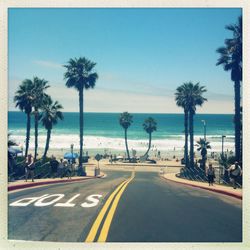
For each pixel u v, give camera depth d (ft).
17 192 51.98
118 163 257.75
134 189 63.87
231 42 115.44
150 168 222.89
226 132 545.85
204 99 190.29
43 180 79.20
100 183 84.53
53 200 43.98
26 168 68.90
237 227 30.40
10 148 96.22
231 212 37.83
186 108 191.11
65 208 38.29
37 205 39.78
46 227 29.71
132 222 31.65
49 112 161.38
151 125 350.43
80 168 144.36
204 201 46.80
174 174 166.81
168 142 454.81
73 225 30.50
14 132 470.39
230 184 77.36
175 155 339.16
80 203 41.91
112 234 27.63
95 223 31.14
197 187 77.51
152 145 429.38
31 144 384.47
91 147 401.29
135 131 573.74
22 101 149.79
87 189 60.85
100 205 40.83
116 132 554.87
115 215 34.58
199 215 35.63
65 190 57.72
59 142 412.98
